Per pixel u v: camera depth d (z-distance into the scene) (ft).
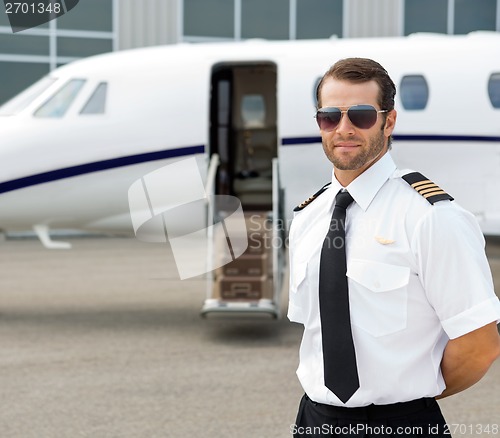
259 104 32.91
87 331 23.13
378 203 5.99
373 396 5.96
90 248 45.70
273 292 22.35
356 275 5.90
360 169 6.11
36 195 24.61
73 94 25.45
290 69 26.45
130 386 16.90
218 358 19.69
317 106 6.33
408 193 5.93
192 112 25.45
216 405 15.46
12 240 49.39
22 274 35.19
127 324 24.26
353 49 26.81
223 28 50.78
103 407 15.31
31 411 15.06
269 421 14.42
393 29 51.19
